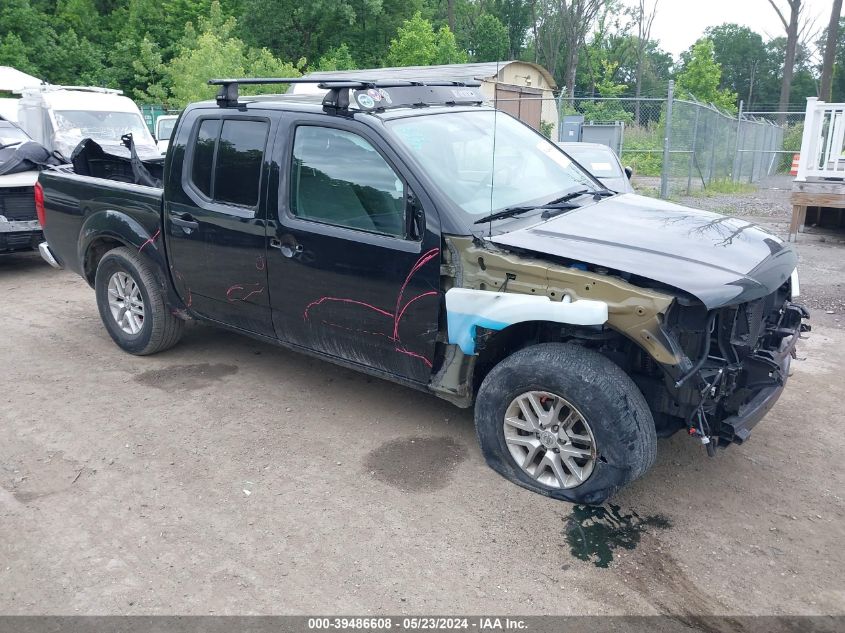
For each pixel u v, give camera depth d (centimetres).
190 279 486
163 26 3519
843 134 1067
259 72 2431
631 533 334
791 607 288
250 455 406
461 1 3169
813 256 960
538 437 357
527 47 3123
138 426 441
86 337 606
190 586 298
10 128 937
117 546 324
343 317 408
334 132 402
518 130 479
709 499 364
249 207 438
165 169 483
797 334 405
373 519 345
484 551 321
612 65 4381
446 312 366
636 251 339
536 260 340
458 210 364
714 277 315
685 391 320
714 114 1875
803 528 341
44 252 618
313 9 3139
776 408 476
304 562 313
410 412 461
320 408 467
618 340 346
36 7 3675
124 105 1338
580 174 479
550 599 291
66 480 379
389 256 378
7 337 605
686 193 1738
